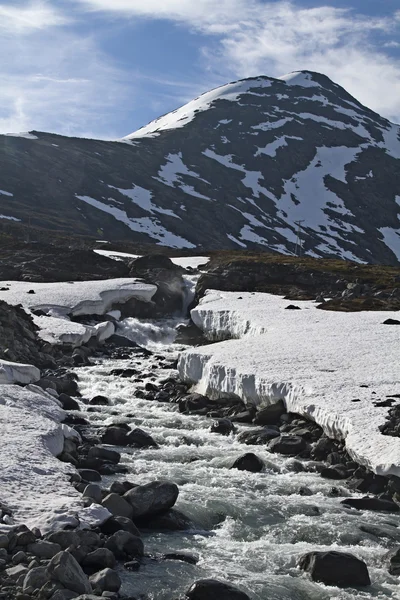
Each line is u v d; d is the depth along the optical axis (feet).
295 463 65.62
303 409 76.23
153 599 37.35
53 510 43.91
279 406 82.58
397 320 132.16
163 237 554.87
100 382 108.99
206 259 278.46
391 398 75.00
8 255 246.06
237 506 53.06
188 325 177.27
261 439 73.97
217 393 94.07
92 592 35.99
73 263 231.71
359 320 136.56
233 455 67.87
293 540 47.91
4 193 570.87
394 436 63.62
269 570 42.52
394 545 47.42
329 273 226.38
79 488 50.29
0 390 77.10
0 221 440.86
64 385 99.14
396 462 57.16
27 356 115.14
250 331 138.62
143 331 169.07
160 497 49.34
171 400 97.71
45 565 37.09
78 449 65.57
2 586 35.29
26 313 140.56
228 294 193.57
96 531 43.09
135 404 94.48
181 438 74.43
